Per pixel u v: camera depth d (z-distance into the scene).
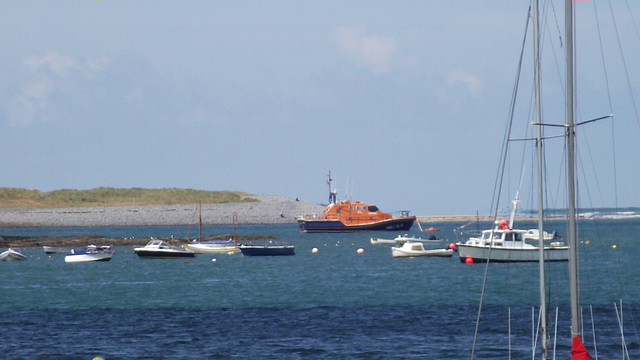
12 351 137.75
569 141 83.81
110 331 158.12
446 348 137.00
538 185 93.88
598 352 132.25
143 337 151.00
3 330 159.62
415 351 135.12
